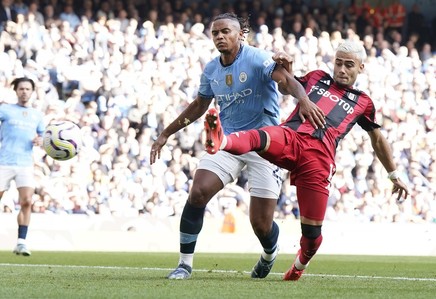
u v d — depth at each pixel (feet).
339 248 177.88
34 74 192.54
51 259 112.16
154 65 205.36
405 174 217.97
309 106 63.00
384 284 65.46
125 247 163.73
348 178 205.87
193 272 80.59
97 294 51.67
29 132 121.19
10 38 194.29
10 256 119.24
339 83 66.90
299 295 53.16
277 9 229.86
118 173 186.70
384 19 245.04
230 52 70.44
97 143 188.55
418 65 234.58
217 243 167.32
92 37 201.36
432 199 214.69
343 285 63.26
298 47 224.53
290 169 65.05
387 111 225.76
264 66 69.51
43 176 177.88
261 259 73.46
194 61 211.41
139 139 195.52
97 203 182.50
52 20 200.13
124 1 215.72
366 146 210.18
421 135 225.15
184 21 219.41
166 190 190.80
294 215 193.77
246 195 187.73
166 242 165.99
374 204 207.82
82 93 196.24
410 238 181.47
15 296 50.26
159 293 52.70
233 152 59.98
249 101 71.20
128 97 198.80
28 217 120.57
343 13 240.53
